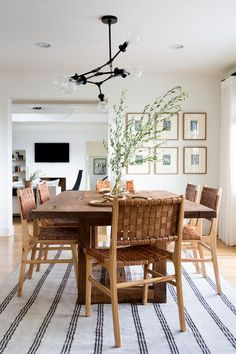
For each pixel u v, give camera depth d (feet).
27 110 22.97
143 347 5.78
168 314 7.14
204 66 14.37
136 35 8.45
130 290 7.75
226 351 5.65
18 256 12.01
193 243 9.37
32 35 10.99
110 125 15.33
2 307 7.47
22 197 8.19
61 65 14.25
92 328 6.48
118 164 9.27
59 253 12.35
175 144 15.70
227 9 9.16
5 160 15.64
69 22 10.00
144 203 5.70
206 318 6.97
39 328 6.47
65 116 26.61
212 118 15.72
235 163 13.83
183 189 15.80
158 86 15.56
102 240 14.55
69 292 8.41
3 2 8.72
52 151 35.14
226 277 9.64
